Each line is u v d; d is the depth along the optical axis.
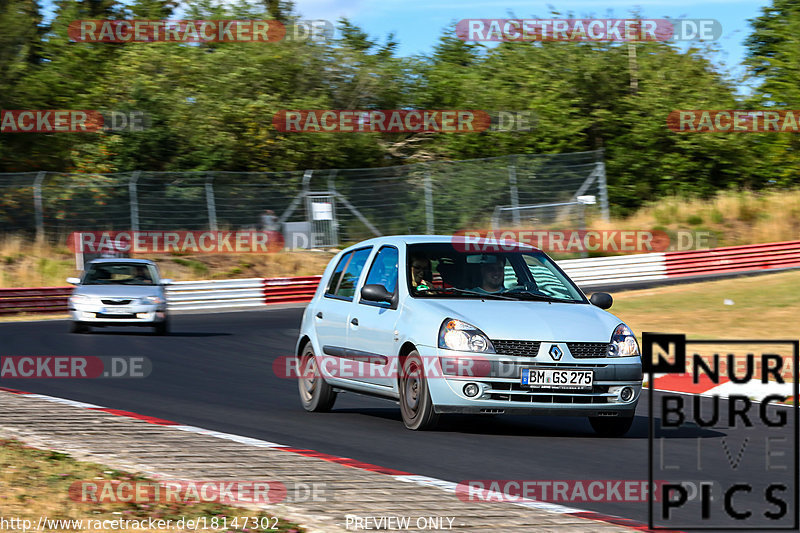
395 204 128.62
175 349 61.38
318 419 35.72
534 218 132.88
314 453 28.33
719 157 161.38
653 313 79.19
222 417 35.72
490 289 34.84
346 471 25.16
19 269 106.81
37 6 149.88
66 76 143.00
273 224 124.00
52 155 130.62
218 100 142.25
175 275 114.94
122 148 134.50
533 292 35.16
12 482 22.64
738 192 161.38
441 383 31.48
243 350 62.12
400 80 160.38
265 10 155.38
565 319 32.72
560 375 31.31
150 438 28.89
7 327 77.81
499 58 171.38
